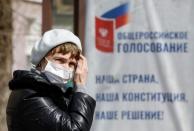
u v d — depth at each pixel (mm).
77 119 3863
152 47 7039
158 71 7023
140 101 7031
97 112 7027
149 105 7027
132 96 7031
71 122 3846
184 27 7035
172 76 7016
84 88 4059
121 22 7055
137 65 7043
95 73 7043
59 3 18344
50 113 3857
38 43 4098
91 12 7086
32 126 3861
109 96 7027
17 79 3984
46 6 7344
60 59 4043
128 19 7051
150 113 7027
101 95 7027
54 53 4043
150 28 7043
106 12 7074
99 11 7074
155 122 7027
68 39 4051
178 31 7031
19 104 3918
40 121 3846
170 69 7020
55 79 4004
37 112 3869
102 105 7031
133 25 7047
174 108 7008
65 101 3967
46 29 7336
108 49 7039
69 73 4051
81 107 3924
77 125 3842
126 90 7035
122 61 7047
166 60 7023
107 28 7062
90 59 7047
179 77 7020
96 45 7062
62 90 3980
